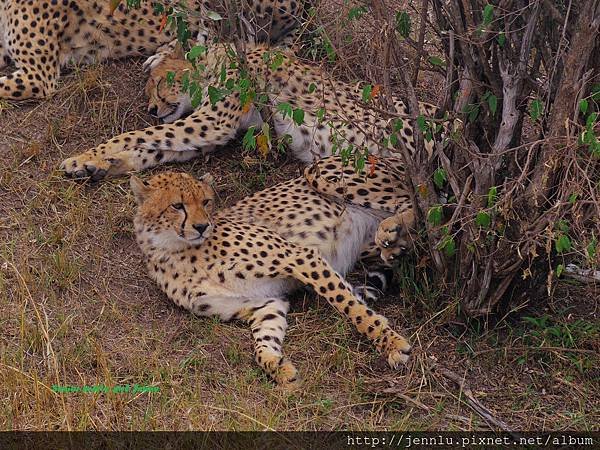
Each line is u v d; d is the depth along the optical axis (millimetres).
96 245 9836
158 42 12078
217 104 10820
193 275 9180
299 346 8906
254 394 8352
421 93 11516
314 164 10031
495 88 8312
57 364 8203
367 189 9883
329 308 9328
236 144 11102
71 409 7895
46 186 10273
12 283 9281
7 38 11664
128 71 11922
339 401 8328
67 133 10977
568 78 7730
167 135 10672
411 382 8531
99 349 8422
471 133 8656
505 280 8766
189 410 8016
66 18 11680
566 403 8469
